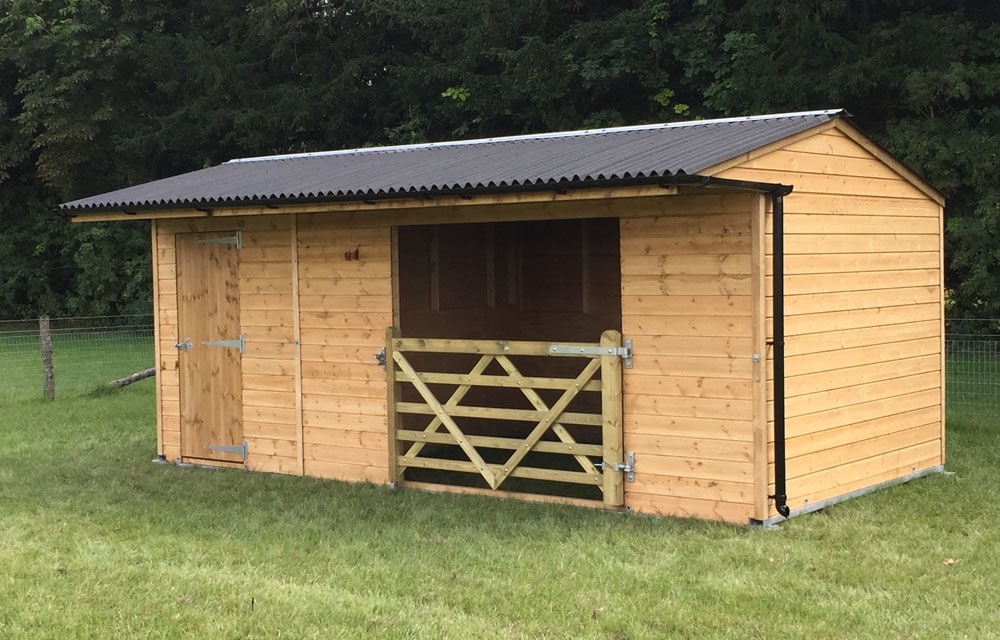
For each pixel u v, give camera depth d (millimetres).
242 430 9555
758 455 7012
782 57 19062
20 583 5938
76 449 10680
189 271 9836
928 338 8898
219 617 5348
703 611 5410
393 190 7543
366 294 8781
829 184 7742
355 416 8883
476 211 8141
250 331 9469
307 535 7066
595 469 7715
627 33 21172
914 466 8672
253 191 8617
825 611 5379
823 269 7633
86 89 26641
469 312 10766
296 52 26438
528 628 5195
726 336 7125
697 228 7215
